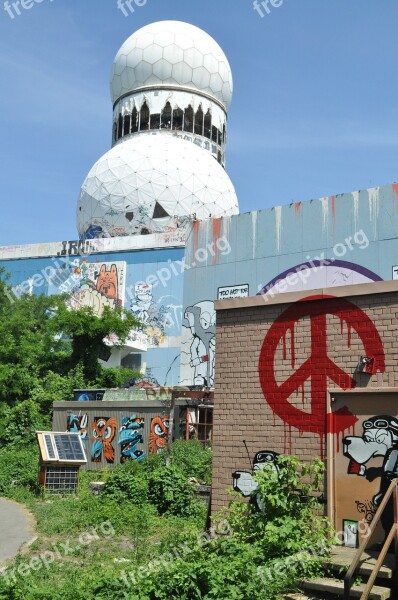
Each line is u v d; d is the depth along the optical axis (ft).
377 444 30.76
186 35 219.20
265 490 31.30
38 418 106.32
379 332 31.83
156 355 156.46
